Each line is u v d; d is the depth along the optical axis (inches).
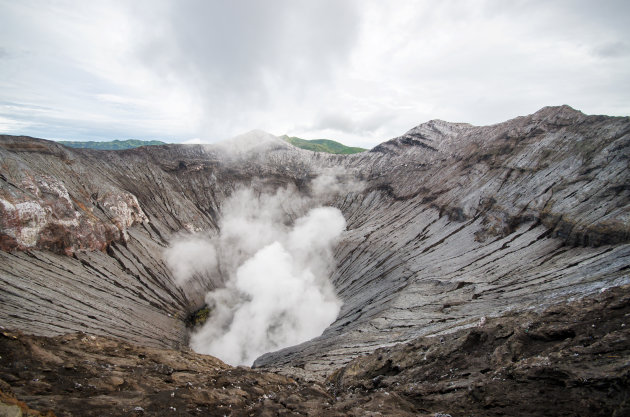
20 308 1910.7
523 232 2513.5
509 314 1175.0
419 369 999.0
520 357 836.6
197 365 1080.2
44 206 2741.1
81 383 693.3
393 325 1808.6
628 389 547.2
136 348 1099.9
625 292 938.7
